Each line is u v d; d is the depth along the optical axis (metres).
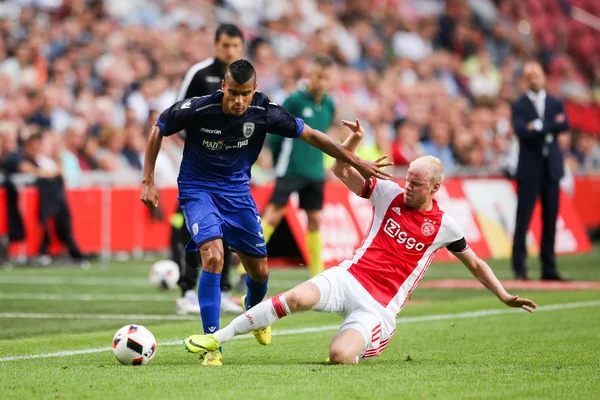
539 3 101.56
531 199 41.78
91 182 53.97
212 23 74.25
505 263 52.56
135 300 35.34
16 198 50.38
